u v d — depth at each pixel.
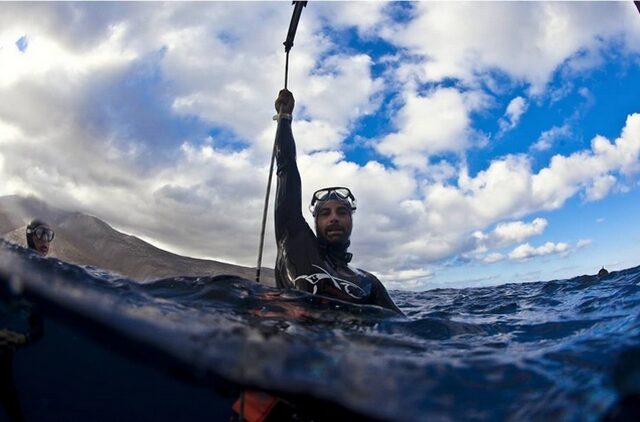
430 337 1.16
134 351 0.89
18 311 1.01
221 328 0.91
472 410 0.71
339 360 0.84
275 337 0.92
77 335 0.99
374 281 1.58
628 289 2.33
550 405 0.71
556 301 2.24
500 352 1.01
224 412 1.15
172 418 1.24
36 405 1.29
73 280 1.06
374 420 0.77
